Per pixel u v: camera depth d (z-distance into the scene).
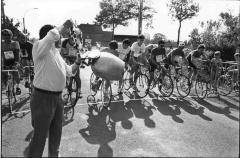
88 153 3.01
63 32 2.93
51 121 2.83
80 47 5.07
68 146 3.17
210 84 6.12
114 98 5.73
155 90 6.66
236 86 6.28
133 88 6.46
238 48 7.13
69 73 3.15
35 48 2.60
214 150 3.04
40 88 2.63
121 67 4.84
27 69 5.53
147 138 3.47
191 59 6.13
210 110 4.94
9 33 4.88
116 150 3.11
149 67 6.18
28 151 2.77
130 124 4.06
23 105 4.89
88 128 3.85
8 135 3.43
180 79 6.27
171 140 3.35
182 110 4.93
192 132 3.67
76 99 4.79
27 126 3.79
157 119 4.35
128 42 6.16
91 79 6.18
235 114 4.61
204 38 7.76
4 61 4.88
